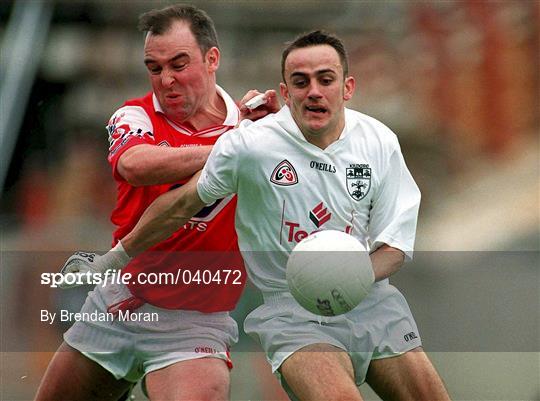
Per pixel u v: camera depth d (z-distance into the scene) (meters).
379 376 21.12
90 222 56.12
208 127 22.56
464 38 62.59
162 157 21.17
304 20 68.12
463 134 61.41
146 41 22.11
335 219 20.78
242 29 68.25
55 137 61.91
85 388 23.28
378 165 20.89
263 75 66.94
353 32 66.62
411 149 62.28
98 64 65.69
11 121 59.91
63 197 57.84
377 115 63.09
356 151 20.73
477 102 61.47
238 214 21.06
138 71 66.25
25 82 62.12
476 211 56.88
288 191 20.50
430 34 63.94
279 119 20.58
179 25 21.97
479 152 60.66
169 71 21.88
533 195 55.66
